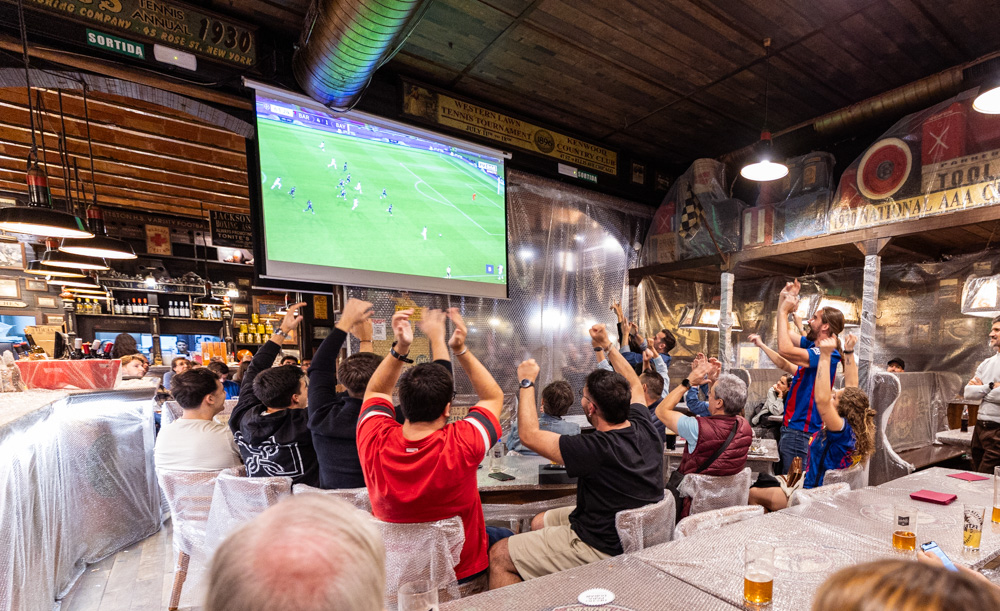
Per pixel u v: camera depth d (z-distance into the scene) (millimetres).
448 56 3908
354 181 3840
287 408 2225
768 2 3293
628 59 3959
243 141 5273
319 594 361
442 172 4324
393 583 1489
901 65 4039
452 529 1532
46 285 7914
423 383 1508
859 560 1314
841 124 4645
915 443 4672
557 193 5355
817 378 2484
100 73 2912
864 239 4156
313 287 3881
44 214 2906
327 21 2617
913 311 5113
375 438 1514
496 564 1955
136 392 3279
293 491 1991
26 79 2816
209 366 5051
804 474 2705
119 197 6996
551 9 3344
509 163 4828
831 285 5574
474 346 4789
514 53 3871
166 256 7984
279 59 3514
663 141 5543
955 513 1756
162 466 2377
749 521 1613
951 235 4199
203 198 7062
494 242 4637
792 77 4219
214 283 9336
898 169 3998
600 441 1790
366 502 1822
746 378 4965
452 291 4340
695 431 2236
